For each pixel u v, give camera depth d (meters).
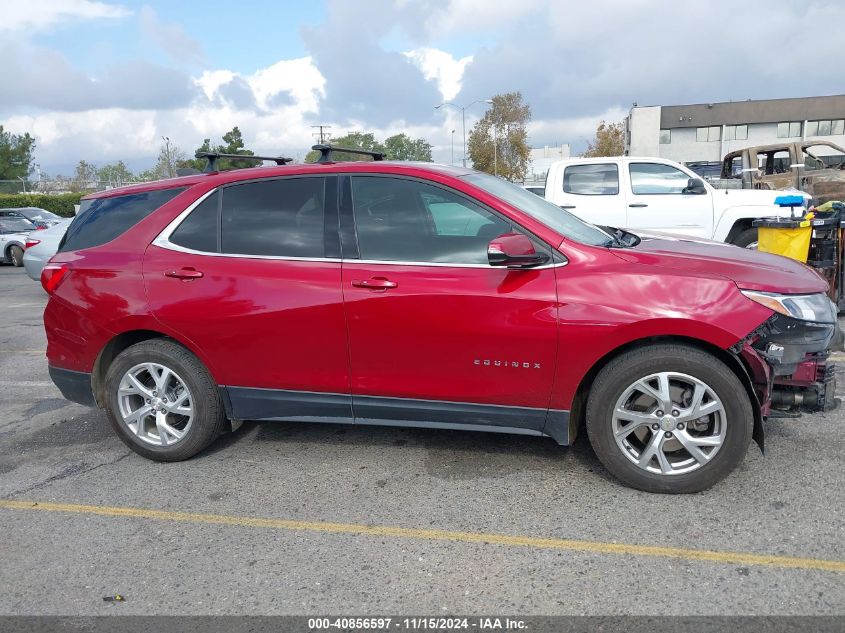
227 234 3.95
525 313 3.43
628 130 54.06
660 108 56.12
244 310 3.81
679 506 3.39
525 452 4.11
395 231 3.70
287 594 2.82
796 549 2.97
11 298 11.92
